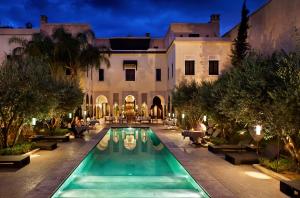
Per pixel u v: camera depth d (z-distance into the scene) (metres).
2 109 12.80
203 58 28.66
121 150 17.22
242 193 7.88
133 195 8.40
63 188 9.02
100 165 13.03
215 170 10.48
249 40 23.59
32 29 31.66
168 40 37.16
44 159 12.41
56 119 20.34
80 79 28.88
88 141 18.48
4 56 31.23
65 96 19.38
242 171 10.34
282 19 18.16
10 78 12.52
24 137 17.02
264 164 10.52
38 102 13.19
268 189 8.23
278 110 8.57
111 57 37.56
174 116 29.52
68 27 34.22
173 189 9.05
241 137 15.46
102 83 37.62
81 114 30.20
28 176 9.53
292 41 16.84
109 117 35.88
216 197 7.47
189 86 23.14
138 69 37.62
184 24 35.50
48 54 25.36
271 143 11.84
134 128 29.28
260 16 21.52
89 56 27.17
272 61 10.51
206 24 35.72
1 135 13.56
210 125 18.92
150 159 14.49
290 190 7.56
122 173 11.48
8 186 8.45
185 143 17.30
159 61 37.56
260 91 9.45
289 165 9.76
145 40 39.06
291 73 8.59
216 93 15.11
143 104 37.69
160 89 37.53
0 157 11.21
